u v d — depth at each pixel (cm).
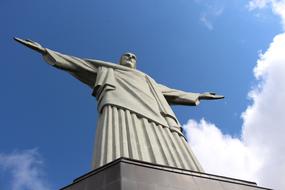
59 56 2677
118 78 2612
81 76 2806
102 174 1441
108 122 2111
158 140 2045
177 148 2052
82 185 1455
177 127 2295
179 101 2947
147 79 2766
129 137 1984
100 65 2792
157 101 2484
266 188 1631
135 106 2291
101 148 1902
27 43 2562
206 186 1502
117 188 1330
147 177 1419
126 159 1474
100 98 2420
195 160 2022
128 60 3077
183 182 1469
